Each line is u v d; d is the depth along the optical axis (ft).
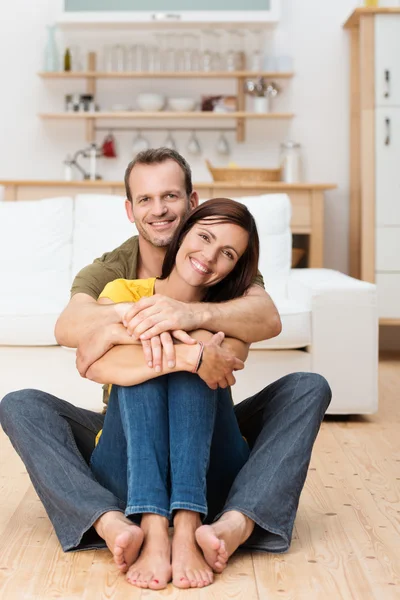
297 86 17.28
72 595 4.77
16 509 6.57
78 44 17.37
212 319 5.40
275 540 5.41
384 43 15.12
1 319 9.86
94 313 5.47
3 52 17.35
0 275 12.09
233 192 15.62
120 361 5.17
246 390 9.99
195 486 4.95
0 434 9.57
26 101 17.40
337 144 17.29
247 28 17.17
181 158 6.23
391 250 15.28
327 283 10.14
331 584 4.95
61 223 12.39
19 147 17.46
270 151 17.42
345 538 5.85
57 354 10.05
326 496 7.00
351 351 9.99
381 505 6.72
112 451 5.47
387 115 15.20
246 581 4.97
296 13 17.17
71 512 5.27
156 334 5.11
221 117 17.21
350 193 16.98
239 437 5.68
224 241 5.43
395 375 13.91
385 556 5.47
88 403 10.05
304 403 5.57
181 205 6.11
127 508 4.94
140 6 16.62
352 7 17.13
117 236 12.10
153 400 5.10
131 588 4.85
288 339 9.89
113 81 17.42
